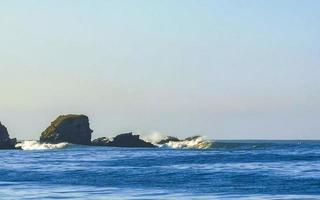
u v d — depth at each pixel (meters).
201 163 174.62
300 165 160.00
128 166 162.62
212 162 179.88
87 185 107.00
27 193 91.75
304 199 83.38
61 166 166.50
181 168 150.00
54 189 98.44
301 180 111.94
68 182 113.38
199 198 84.81
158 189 98.94
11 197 86.06
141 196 87.44
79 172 139.25
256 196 87.56
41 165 173.38
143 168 151.25
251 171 136.62
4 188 100.62
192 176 123.69
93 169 149.50
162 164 171.00
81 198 84.62
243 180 113.81
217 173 130.50
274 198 84.88
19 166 168.50
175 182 111.75
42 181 115.56
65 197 85.94
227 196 87.69
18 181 115.94
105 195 88.69
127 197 85.88
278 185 103.88
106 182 112.88
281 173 129.50
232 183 108.56
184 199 83.31
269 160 190.00
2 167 163.25
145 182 112.38
